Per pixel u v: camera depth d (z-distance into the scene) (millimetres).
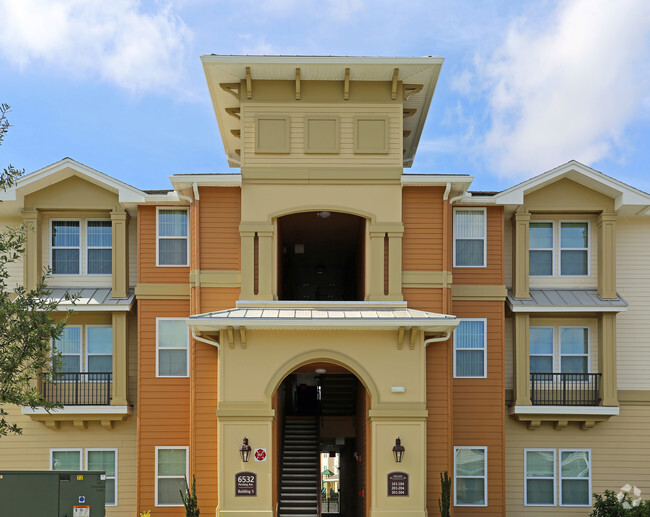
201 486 21312
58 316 23172
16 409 23219
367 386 20234
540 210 23828
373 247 21656
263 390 20125
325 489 49562
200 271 22094
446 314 21656
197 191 22078
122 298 23250
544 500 23469
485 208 23547
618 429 23719
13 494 17453
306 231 27781
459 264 23391
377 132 21875
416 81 21922
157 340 22609
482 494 22688
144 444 22266
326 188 21750
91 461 23156
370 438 20375
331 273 34938
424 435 20141
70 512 17453
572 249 24297
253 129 21797
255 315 19938
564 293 23922
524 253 23703
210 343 20688
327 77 21766
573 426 23719
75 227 23969
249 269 21453
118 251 23406
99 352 23562
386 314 20359
